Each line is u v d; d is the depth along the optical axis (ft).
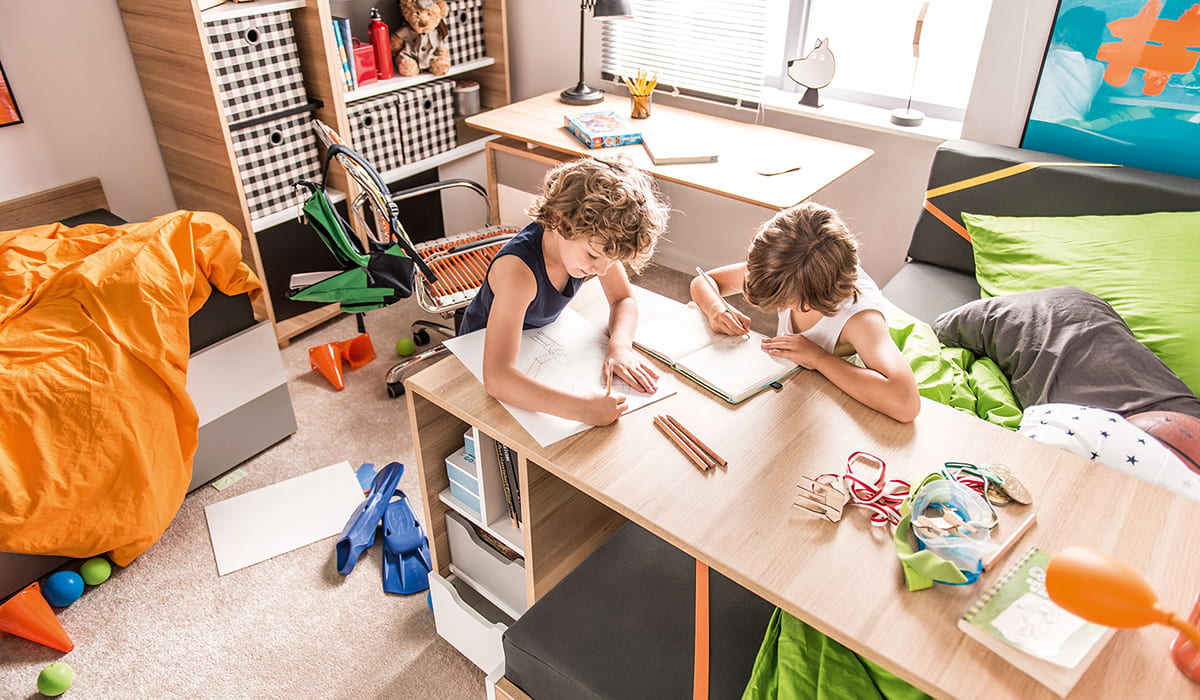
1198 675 2.80
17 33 7.68
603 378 4.56
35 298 5.97
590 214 4.31
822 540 3.45
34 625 5.63
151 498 6.01
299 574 6.37
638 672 3.99
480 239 8.62
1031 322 5.82
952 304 7.09
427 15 9.62
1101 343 5.48
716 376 4.50
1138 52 6.79
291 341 9.41
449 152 10.75
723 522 3.54
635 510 3.61
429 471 5.36
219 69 7.93
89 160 8.55
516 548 5.06
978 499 3.49
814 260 4.30
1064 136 7.44
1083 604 2.26
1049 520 3.52
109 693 5.44
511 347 4.51
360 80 9.41
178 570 6.38
